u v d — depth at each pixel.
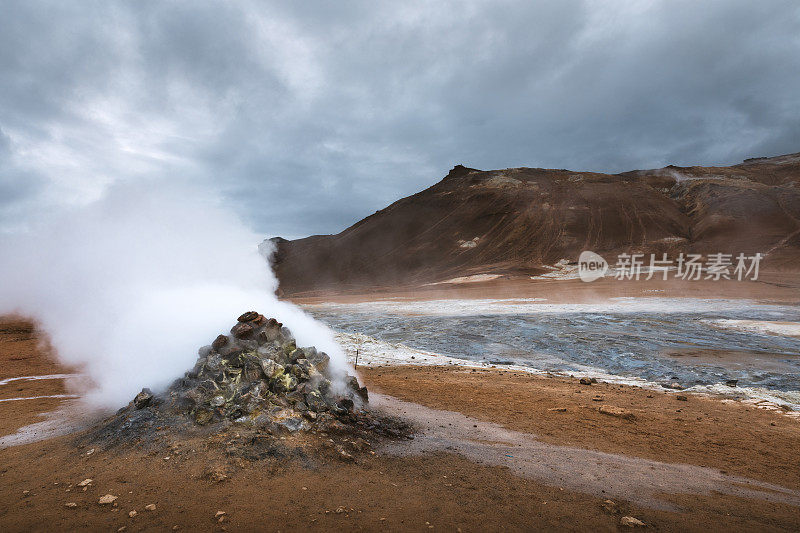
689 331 23.61
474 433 6.58
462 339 22.58
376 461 5.18
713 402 9.44
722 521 3.95
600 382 12.16
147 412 5.94
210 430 5.37
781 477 5.12
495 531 3.65
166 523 3.62
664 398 9.80
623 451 5.92
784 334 21.77
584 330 24.47
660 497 4.45
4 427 6.78
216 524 3.62
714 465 5.47
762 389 11.15
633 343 20.19
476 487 4.55
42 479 4.59
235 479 4.45
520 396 9.41
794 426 7.44
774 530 3.80
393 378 11.51
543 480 4.82
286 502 4.04
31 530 3.53
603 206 109.25
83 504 3.97
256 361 6.48
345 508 3.95
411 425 6.82
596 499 4.35
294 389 6.35
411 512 3.94
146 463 4.80
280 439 5.24
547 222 105.56
